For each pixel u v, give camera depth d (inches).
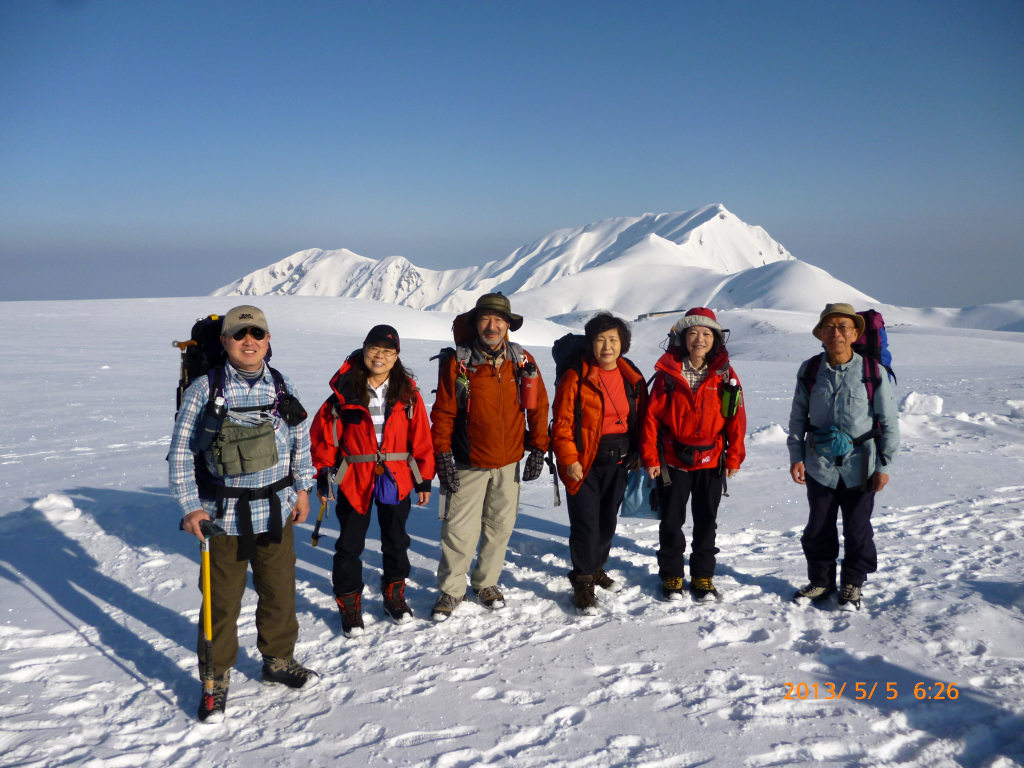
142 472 298.4
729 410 150.3
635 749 100.0
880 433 146.3
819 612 148.3
